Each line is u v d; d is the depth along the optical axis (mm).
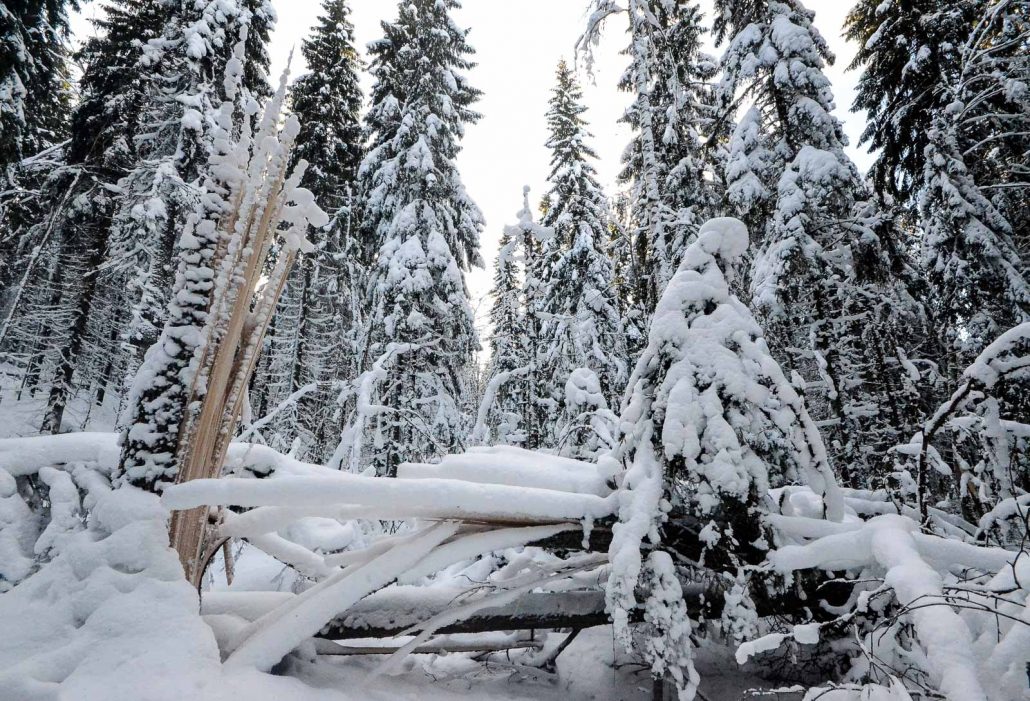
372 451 10320
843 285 9297
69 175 15148
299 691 2697
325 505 3408
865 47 11438
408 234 11898
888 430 9633
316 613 3053
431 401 11945
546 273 15602
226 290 3389
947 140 8867
